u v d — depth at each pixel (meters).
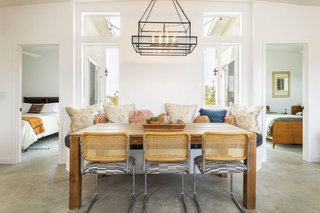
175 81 3.92
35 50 6.55
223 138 1.97
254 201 2.16
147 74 3.91
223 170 2.05
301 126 4.65
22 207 2.19
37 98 6.61
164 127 2.44
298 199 2.35
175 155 1.99
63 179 2.95
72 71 3.81
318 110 3.78
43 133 4.93
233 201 2.32
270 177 3.00
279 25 3.81
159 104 3.92
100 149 1.97
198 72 3.92
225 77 4.31
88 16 4.11
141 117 3.63
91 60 4.27
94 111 3.62
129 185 2.75
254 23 3.81
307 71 3.79
